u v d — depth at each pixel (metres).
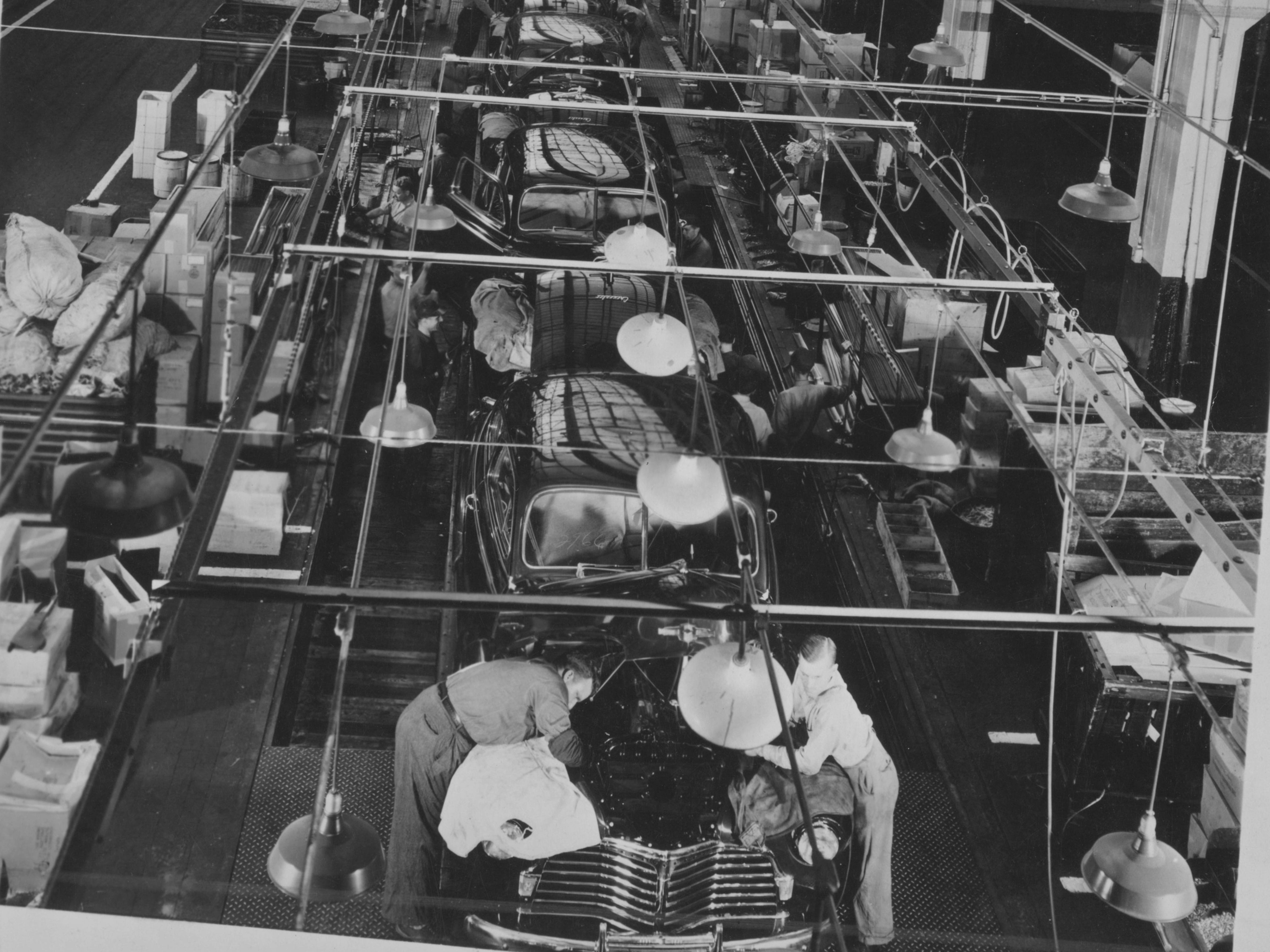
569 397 7.48
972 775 6.51
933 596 7.64
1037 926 5.65
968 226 8.92
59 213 10.30
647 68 16.84
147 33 15.74
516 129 11.34
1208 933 5.67
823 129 10.73
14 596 6.41
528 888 5.16
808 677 5.52
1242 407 8.70
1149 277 9.27
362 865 4.37
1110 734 6.24
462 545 7.14
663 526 6.71
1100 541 5.18
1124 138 11.00
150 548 7.01
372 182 11.06
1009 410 8.39
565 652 6.02
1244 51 8.80
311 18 13.21
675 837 5.29
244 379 6.14
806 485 8.84
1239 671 6.18
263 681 6.44
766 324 10.38
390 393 9.16
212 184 9.62
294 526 7.34
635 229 6.56
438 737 5.51
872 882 5.45
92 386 7.05
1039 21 10.73
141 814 5.62
